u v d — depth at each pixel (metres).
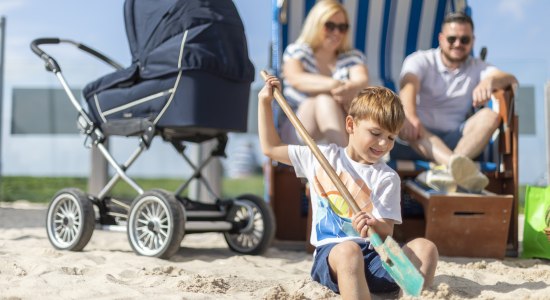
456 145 7.06
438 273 5.19
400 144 7.16
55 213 6.54
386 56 8.61
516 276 5.30
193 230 6.28
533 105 11.82
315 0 8.20
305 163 4.62
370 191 4.43
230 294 4.57
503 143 6.84
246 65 6.53
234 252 6.68
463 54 7.23
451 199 6.20
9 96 12.68
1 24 10.88
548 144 8.32
